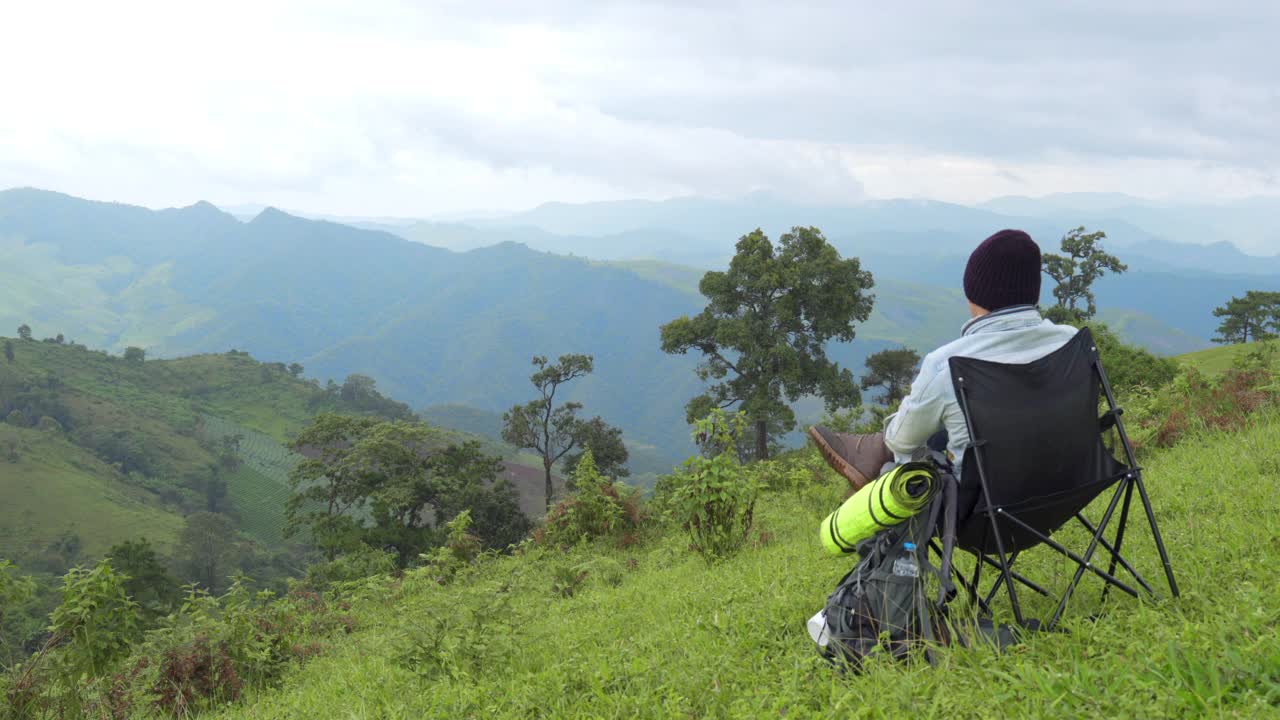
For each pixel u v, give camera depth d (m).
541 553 15.48
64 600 7.12
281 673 8.30
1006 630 3.13
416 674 5.65
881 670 2.92
